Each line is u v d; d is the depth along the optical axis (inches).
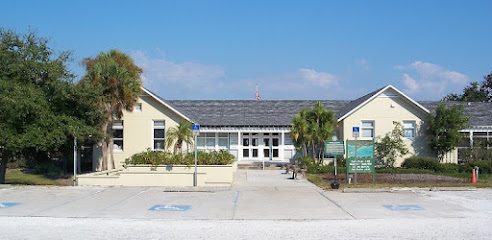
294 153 1439.5
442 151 1300.4
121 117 1251.8
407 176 1018.1
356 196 687.1
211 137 1460.4
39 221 493.4
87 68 1154.0
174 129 1237.7
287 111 1515.7
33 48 888.3
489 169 1161.4
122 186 820.6
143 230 448.5
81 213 542.9
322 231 443.5
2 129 823.7
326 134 1190.9
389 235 423.8
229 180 933.8
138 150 1285.7
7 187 783.1
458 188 765.9
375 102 1325.0
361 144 858.8
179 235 426.0
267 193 719.1
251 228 459.2
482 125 1370.6
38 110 844.0
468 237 414.3
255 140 1466.5
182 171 921.5
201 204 612.7
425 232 436.1
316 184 850.8
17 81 870.4
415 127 1321.4
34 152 950.4
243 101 1608.0
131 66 1207.6
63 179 1075.3
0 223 481.7
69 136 919.0
